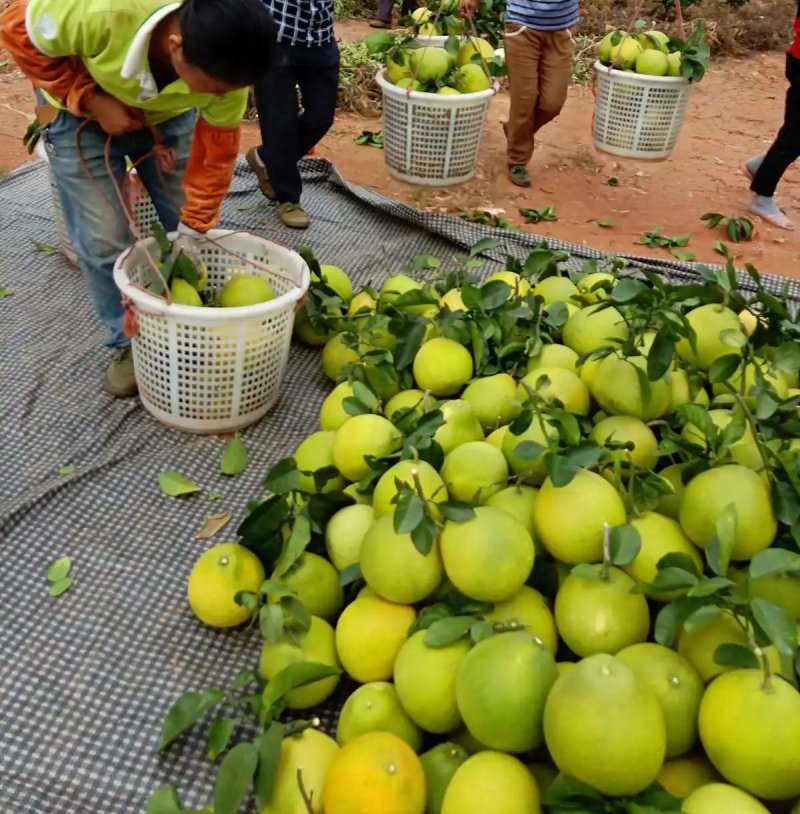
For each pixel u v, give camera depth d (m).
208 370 2.88
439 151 5.36
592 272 3.28
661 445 2.18
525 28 5.20
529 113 5.53
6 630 2.25
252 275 3.25
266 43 2.20
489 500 2.11
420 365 2.76
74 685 2.13
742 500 1.89
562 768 1.51
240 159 5.38
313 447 2.57
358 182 5.66
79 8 2.35
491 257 4.45
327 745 1.77
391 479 2.10
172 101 2.65
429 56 5.13
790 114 5.04
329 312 3.35
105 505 2.71
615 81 5.76
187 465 2.92
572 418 2.12
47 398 3.16
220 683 2.17
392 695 1.85
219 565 2.13
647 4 10.05
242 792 1.62
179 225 3.11
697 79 5.62
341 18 9.93
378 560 1.91
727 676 1.61
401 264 4.38
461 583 1.85
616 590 1.83
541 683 1.61
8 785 1.90
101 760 1.96
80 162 2.85
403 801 1.56
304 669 1.80
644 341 2.44
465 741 1.81
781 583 1.85
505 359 2.83
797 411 2.24
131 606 2.37
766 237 5.29
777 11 10.22
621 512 1.94
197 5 2.15
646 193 5.84
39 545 2.52
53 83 2.57
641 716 1.46
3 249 4.10
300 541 2.07
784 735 1.51
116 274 2.83
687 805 1.54
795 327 2.44
